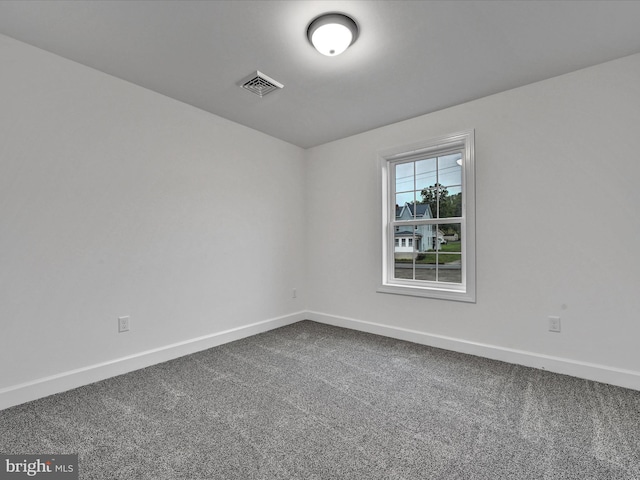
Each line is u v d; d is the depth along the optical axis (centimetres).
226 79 233
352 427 160
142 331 241
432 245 303
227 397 192
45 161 196
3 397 177
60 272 201
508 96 248
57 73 201
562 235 225
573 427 159
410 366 240
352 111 289
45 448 143
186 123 273
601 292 211
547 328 231
